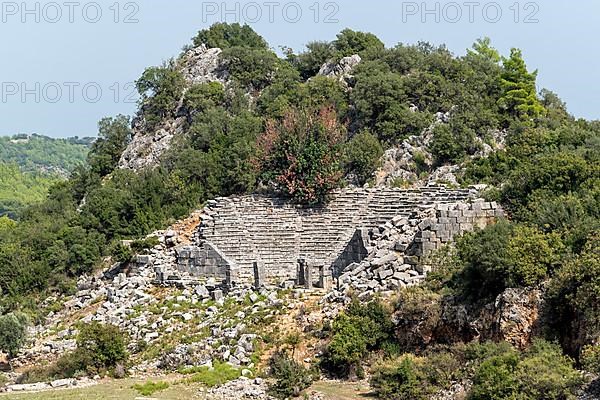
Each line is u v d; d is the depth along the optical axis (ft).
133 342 219.20
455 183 277.44
